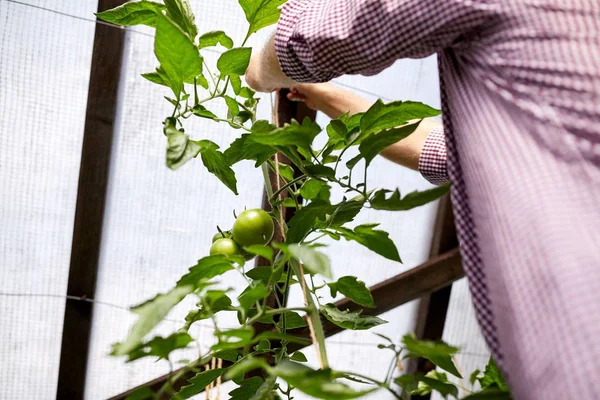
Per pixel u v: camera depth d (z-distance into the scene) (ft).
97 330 7.82
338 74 3.46
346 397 2.56
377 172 8.02
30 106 6.76
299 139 3.23
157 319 2.76
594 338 2.43
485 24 2.97
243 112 4.07
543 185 2.70
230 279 7.75
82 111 6.92
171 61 3.21
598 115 2.72
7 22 6.41
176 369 7.76
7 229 7.18
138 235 7.54
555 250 2.58
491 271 2.78
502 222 2.75
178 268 7.80
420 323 8.87
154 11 3.79
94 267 7.38
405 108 3.39
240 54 3.60
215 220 7.64
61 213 7.26
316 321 3.19
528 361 2.55
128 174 7.24
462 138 3.03
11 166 6.95
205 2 6.60
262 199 7.54
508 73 2.90
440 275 8.34
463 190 3.07
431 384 3.01
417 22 3.01
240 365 2.64
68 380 7.77
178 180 7.36
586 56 2.80
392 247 3.50
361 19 3.13
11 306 7.49
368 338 8.77
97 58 6.61
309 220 3.50
